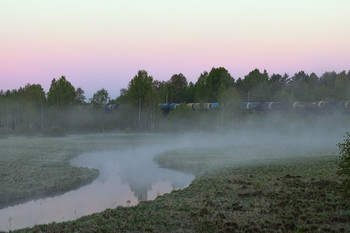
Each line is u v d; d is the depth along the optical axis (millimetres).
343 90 115812
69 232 17062
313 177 28422
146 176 36688
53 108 115375
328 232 16125
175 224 18031
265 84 145125
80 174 36000
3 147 63562
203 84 157750
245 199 22578
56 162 43250
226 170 34406
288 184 26078
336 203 20422
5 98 129500
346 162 20609
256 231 16750
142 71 119062
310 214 18672
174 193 25422
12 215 22234
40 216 22000
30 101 115938
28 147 63906
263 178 29031
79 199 26656
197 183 28531
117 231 17047
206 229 17188
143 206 21547
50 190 29219
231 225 17609
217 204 21469
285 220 17984
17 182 30562
